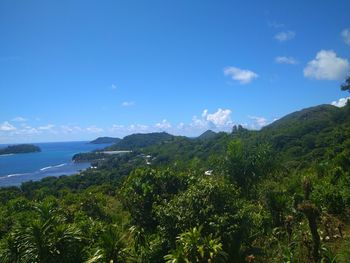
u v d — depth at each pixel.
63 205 22.91
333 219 12.52
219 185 11.27
